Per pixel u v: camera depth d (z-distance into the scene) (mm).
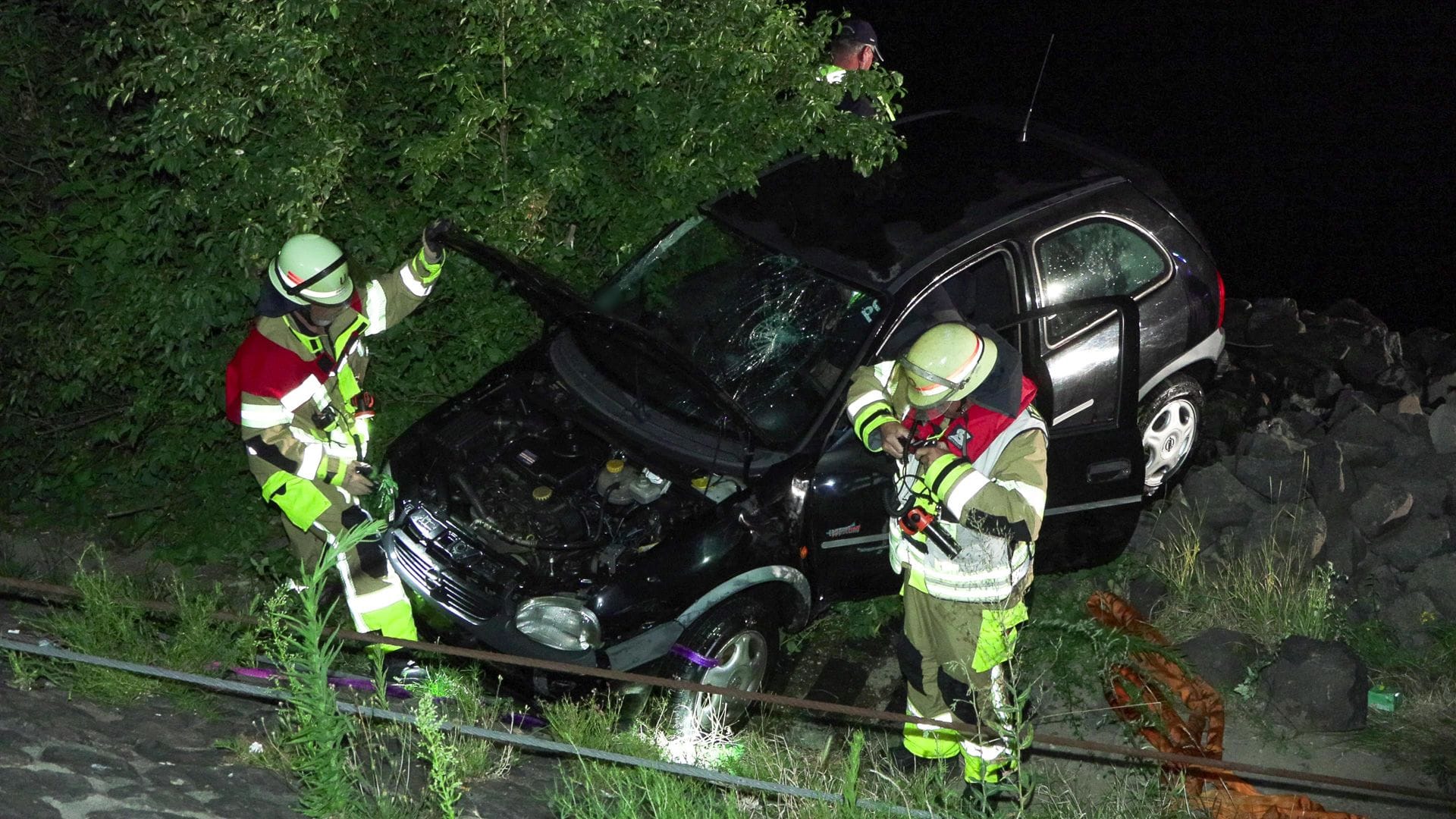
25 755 3246
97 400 6188
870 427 4098
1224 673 5285
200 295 5250
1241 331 7973
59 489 6203
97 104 6074
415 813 3260
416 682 4676
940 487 3861
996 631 4074
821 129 6008
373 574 4719
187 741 3604
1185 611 5734
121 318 5473
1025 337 5324
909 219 5586
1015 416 3928
